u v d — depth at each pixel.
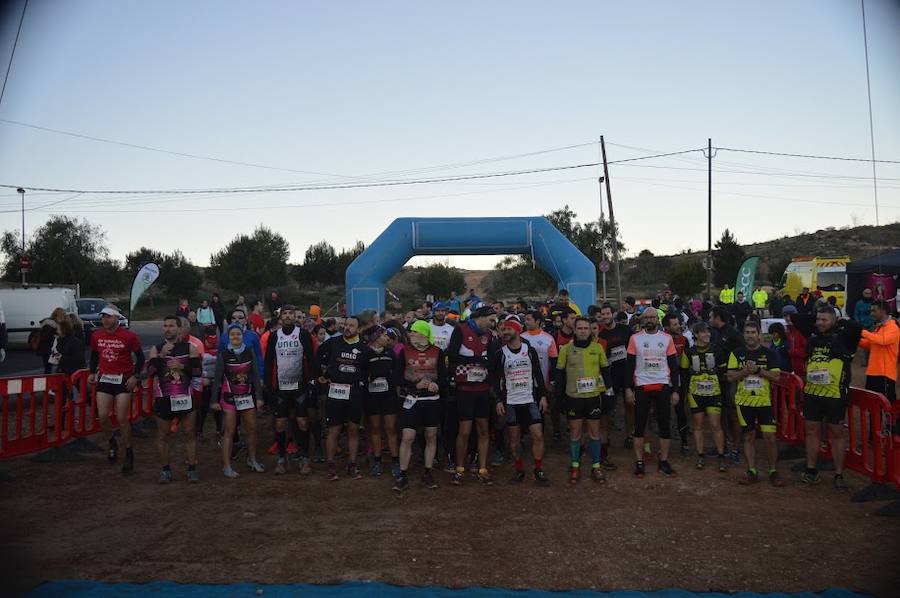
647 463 8.79
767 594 4.87
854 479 7.82
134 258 56.16
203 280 61.38
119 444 9.91
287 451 9.34
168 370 7.78
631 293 55.84
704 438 10.23
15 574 5.24
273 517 6.65
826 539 5.93
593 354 7.91
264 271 52.22
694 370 8.34
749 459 7.74
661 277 62.25
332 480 8.01
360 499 7.27
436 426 7.75
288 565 5.43
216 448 9.93
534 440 7.89
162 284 56.25
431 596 4.79
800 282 26.31
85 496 7.39
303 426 8.50
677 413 9.39
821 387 7.45
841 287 24.83
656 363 8.09
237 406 8.20
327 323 11.06
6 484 7.88
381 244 17.42
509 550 5.75
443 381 7.86
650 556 5.61
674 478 8.02
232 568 5.38
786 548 5.74
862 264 20.73
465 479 8.10
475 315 8.04
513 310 13.44
